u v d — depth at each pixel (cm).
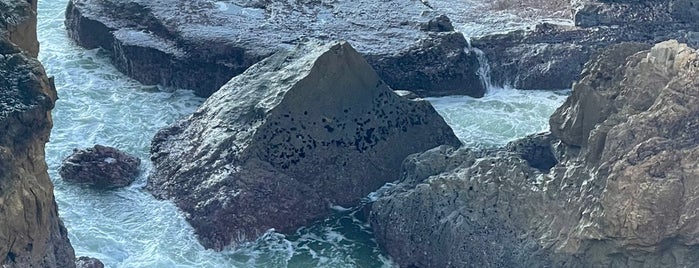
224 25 4031
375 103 3334
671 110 2722
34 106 2575
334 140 3266
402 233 3009
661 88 2802
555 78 3900
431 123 3381
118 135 3628
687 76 2742
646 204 2630
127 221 3153
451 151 3186
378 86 3347
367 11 4172
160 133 3450
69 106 3784
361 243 3092
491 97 3894
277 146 3212
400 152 3328
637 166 2656
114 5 4178
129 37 4012
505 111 3800
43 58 4094
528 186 2912
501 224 2897
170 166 3312
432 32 4022
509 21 4284
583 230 2753
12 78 2594
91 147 3450
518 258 2833
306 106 3256
